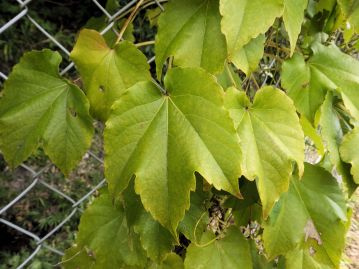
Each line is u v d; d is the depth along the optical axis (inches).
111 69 10.1
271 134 11.0
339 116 13.5
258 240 17.2
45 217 37.3
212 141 9.2
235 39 9.5
